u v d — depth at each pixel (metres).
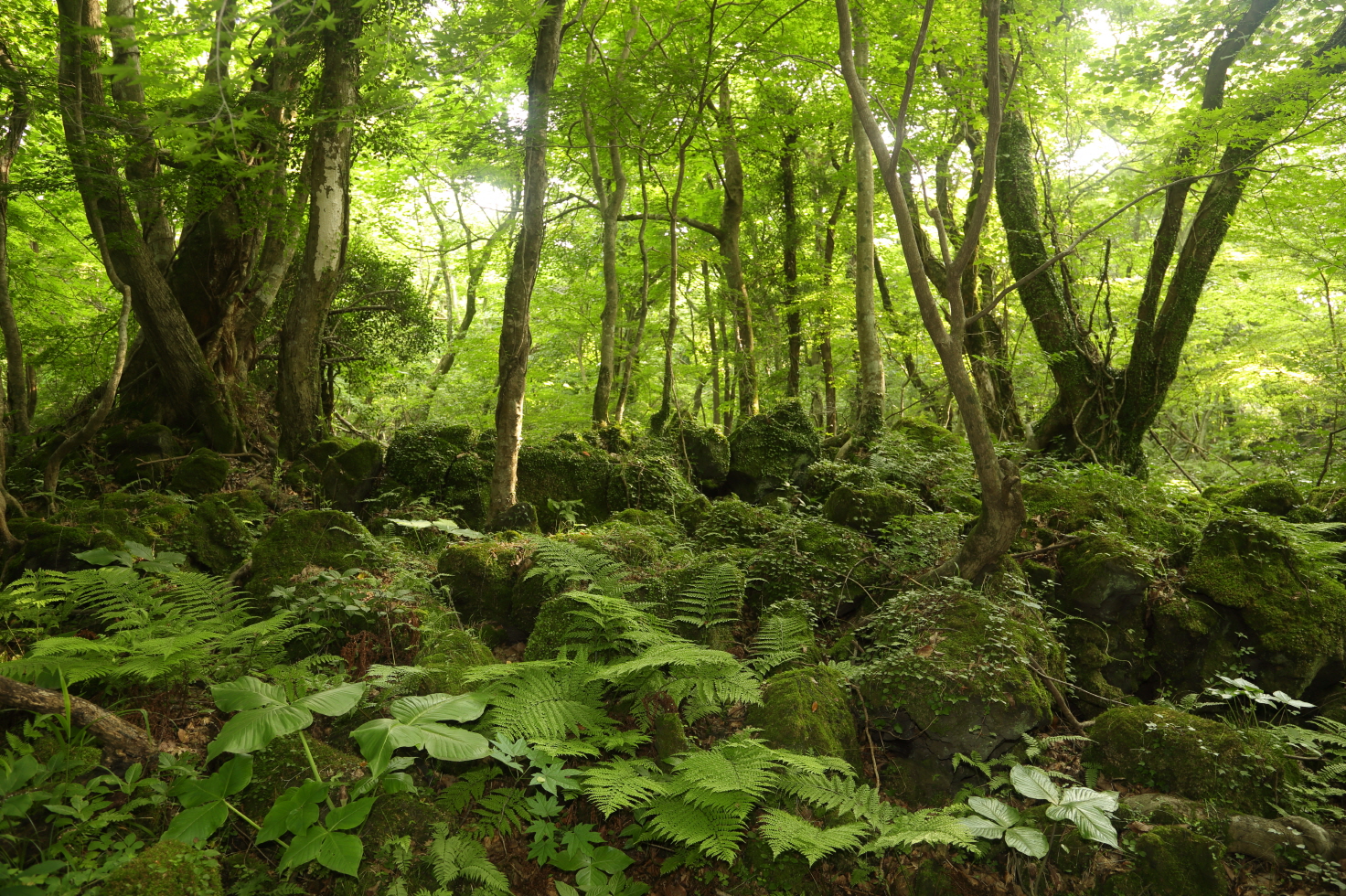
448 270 21.88
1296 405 14.41
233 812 3.42
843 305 14.74
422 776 3.86
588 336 18.45
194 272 10.22
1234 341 15.20
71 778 3.26
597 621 4.39
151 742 3.58
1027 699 4.26
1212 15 8.62
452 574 5.41
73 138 7.44
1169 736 4.16
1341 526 6.04
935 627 4.70
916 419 9.94
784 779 3.72
